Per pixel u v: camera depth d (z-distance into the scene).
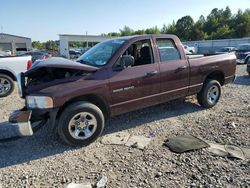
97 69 4.33
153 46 5.01
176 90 5.35
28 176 3.40
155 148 4.09
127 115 5.71
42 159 3.86
